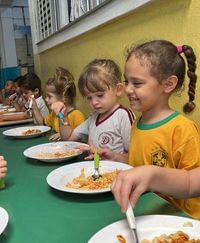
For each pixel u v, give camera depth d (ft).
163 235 1.81
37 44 10.66
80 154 3.89
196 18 3.06
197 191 2.18
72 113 5.75
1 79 18.51
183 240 1.74
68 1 7.14
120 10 4.27
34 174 3.26
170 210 2.20
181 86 3.12
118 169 3.12
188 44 3.21
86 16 5.57
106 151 3.64
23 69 18.38
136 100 3.01
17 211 2.32
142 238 1.80
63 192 2.64
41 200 2.51
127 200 1.82
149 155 3.09
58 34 7.72
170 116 3.03
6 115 8.21
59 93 6.14
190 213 2.74
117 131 4.19
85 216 2.18
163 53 2.92
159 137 3.02
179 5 3.27
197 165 2.76
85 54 6.19
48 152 4.03
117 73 4.28
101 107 4.21
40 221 2.14
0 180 2.81
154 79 2.90
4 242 1.89
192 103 3.18
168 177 2.07
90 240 1.74
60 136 4.97
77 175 3.05
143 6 3.78
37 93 8.71
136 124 3.38
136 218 1.97
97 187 2.64
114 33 4.79
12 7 17.89
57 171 3.09
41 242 1.86
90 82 4.11
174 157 2.91
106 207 2.31
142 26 4.00
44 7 9.06
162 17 3.58
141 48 3.00
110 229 1.85
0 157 3.03
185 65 3.12
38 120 7.08
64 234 1.94
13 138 5.33
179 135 2.89
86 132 4.70
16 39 18.33
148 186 1.94
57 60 8.50
